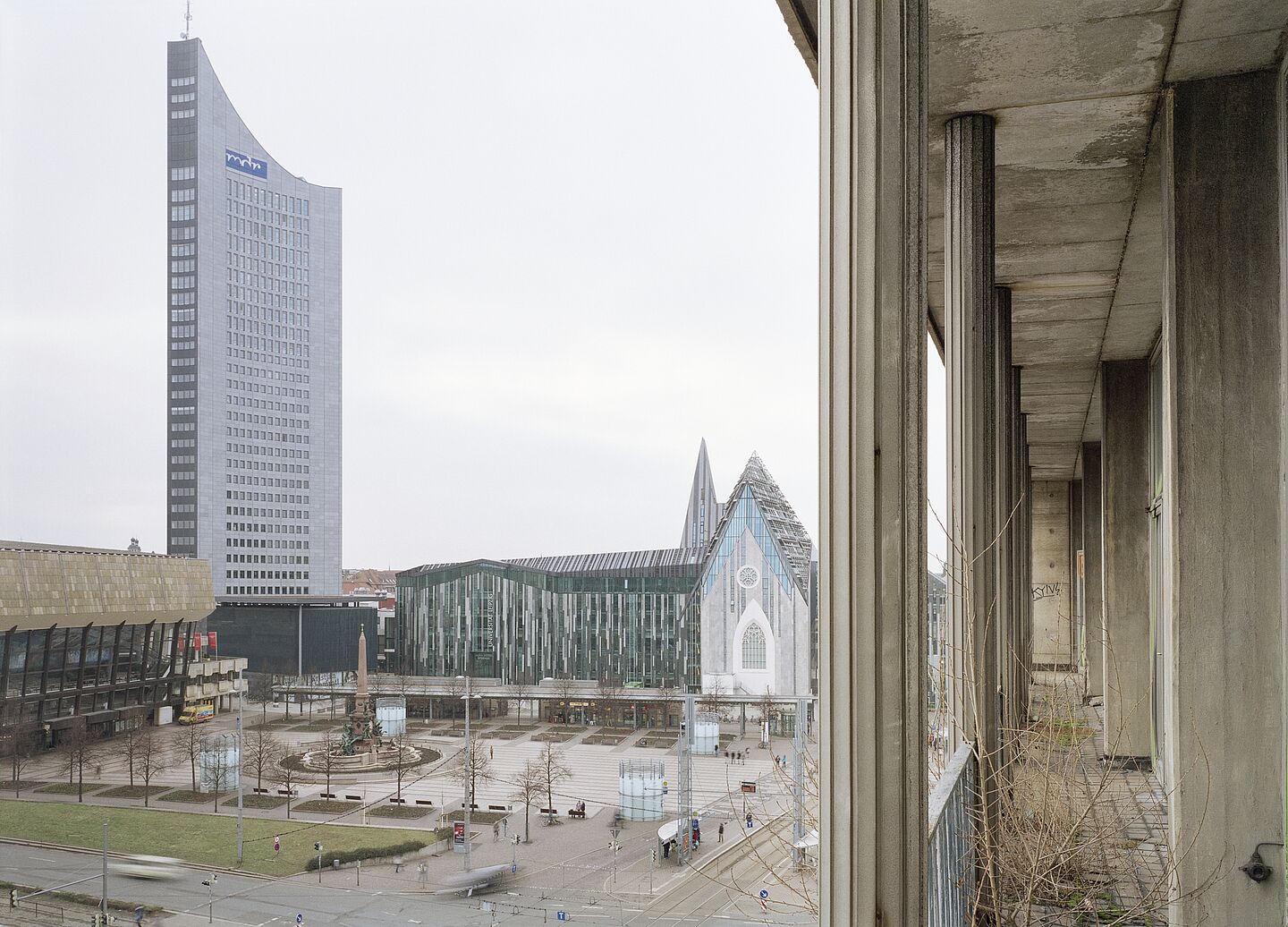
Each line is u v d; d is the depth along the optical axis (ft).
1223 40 13.16
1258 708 13.58
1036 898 12.84
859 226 5.50
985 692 14.17
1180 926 13.42
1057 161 18.07
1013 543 20.65
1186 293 14.05
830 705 5.58
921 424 6.28
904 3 6.20
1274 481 13.62
